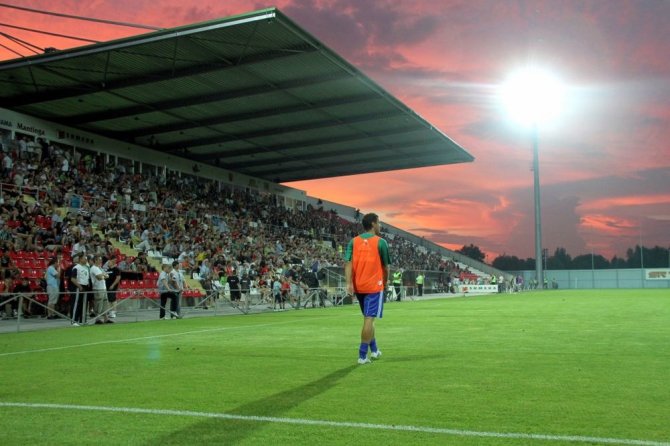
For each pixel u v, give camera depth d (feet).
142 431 14.46
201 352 30.07
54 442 13.58
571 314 58.34
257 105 104.53
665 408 16.51
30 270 70.54
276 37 77.20
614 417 15.49
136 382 21.25
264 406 17.11
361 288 25.48
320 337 37.83
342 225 187.62
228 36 76.38
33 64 81.82
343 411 16.40
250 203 151.43
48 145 103.40
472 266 228.02
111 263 62.08
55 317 59.57
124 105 102.06
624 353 27.96
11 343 35.96
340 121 114.52
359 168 157.79
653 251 282.36
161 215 109.81
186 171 138.82
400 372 22.94
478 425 14.75
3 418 15.88
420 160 148.77
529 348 30.30
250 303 83.30
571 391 18.95
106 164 114.83
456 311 66.64
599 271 248.32
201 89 95.71
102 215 95.35
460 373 22.59
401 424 14.92
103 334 42.14
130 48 78.95
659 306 73.56
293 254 133.80
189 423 15.20
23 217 77.20
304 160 147.23
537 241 202.28
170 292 63.46
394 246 181.16
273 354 29.01
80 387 20.36
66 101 98.58
